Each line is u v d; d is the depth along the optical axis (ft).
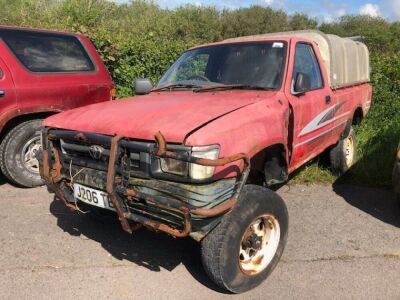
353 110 20.88
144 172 10.72
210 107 12.14
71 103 20.15
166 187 10.43
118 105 13.16
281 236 12.67
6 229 15.24
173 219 10.41
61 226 15.60
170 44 33.63
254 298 11.59
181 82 15.84
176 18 89.76
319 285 12.19
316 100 16.34
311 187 20.07
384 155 23.22
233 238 11.03
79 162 11.98
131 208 11.04
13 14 54.65
